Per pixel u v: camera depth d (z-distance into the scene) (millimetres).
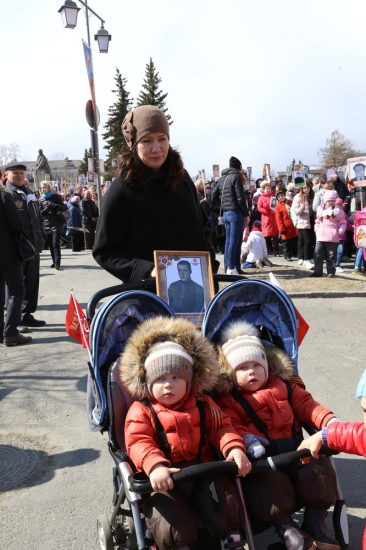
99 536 2939
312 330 7156
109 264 3223
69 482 3730
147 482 2320
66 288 10742
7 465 3961
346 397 4941
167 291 3078
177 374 2523
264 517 2479
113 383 2699
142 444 2445
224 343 2947
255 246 12195
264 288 3072
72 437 4383
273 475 2516
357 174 14344
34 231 7574
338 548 2432
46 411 4883
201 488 2396
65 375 5754
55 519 3330
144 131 3045
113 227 3215
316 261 10758
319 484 2494
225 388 2809
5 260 6641
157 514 2348
